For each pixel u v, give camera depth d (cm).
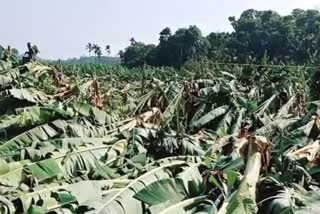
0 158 579
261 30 5853
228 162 543
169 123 828
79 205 442
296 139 657
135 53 7450
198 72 1738
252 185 477
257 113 981
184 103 1086
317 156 590
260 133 798
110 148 674
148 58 6812
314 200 481
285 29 5562
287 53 5434
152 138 706
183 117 990
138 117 868
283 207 451
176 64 6494
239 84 1370
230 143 634
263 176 541
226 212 436
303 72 1518
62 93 1100
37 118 786
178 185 488
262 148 545
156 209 452
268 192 494
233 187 493
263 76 1469
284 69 1529
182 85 1186
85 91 1125
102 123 861
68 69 2022
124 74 2580
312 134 698
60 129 753
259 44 5728
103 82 1662
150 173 525
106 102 1208
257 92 1264
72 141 681
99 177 554
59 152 619
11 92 875
